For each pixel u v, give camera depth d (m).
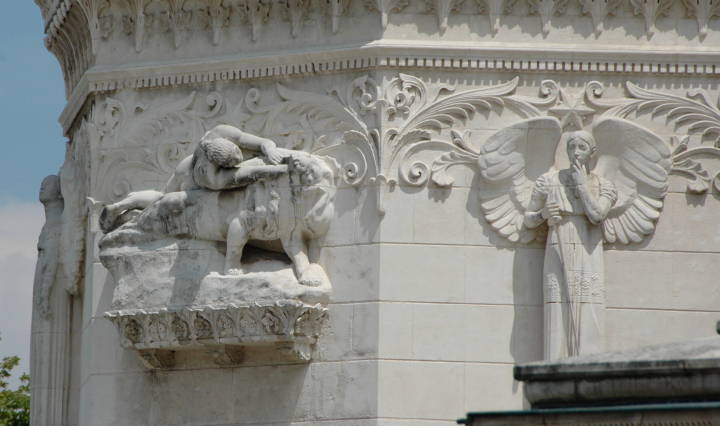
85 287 53.59
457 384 48.31
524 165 49.12
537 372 31.14
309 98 50.06
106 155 52.06
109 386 51.16
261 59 50.44
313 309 48.31
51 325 55.12
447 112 49.34
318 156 49.62
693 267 49.25
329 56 49.75
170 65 51.41
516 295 48.84
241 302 48.28
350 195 49.25
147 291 49.62
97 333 51.56
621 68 49.62
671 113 49.66
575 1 49.94
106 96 52.34
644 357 30.69
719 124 49.69
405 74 49.41
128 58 52.25
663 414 29.53
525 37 49.78
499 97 49.38
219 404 49.81
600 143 49.38
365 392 48.19
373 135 49.12
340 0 49.91
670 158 49.34
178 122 51.44
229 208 49.34
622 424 29.86
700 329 49.00
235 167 49.28
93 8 52.25
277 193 48.72
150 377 50.72
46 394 54.84
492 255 48.97
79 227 54.22
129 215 51.03
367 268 48.78
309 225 48.88
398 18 49.69
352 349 48.56
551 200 48.44
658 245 49.22
